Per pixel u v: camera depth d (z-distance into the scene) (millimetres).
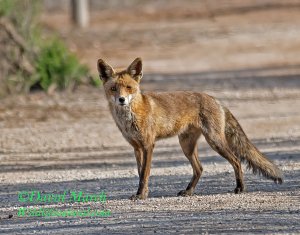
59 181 21688
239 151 19797
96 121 32406
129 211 17141
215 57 53156
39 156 26031
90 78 40312
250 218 15977
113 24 69625
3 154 26453
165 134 19344
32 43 39969
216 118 19562
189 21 71125
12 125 31625
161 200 18359
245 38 61188
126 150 26891
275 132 29422
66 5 83125
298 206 16984
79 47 56594
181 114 19359
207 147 27109
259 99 37500
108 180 21531
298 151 25250
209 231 15039
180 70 47625
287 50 55250
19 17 39938
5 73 38344
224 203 17641
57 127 31234
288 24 67188
